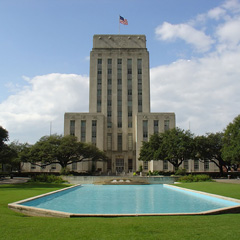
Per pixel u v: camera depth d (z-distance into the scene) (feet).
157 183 163.84
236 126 177.78
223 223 42.01
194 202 77.77
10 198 73.36
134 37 305.73
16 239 32.19
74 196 94.38
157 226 39.32
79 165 260.01
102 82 294.25
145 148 210.18
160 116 269.23
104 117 282.77
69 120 268.82
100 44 302.86
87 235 34.06
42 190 101.45
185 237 33.32
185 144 188.14
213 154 216.13
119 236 33.68
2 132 156.66
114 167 277.44
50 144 199.52
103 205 72.59
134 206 70.79
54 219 45.68
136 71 298.35
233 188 103.04
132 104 291.17
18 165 265.34
